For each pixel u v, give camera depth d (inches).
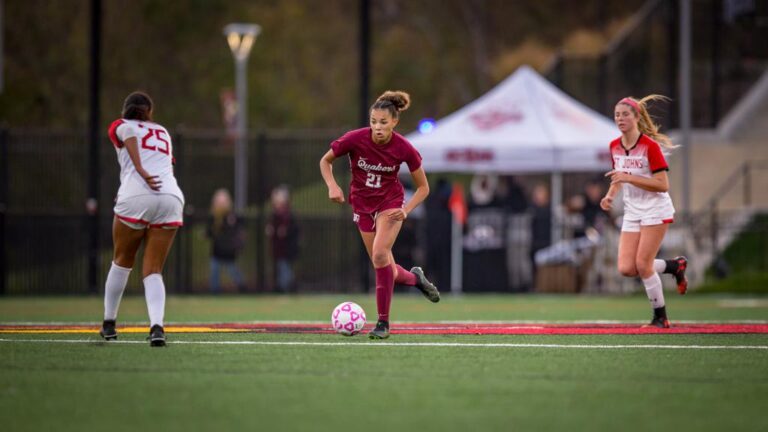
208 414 866.8
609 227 3056.1
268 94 5940.0
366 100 3002.0
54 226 3058.6
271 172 3597.4
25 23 5300.2
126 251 1325.0
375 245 1366.9
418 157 1359.5
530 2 6668.3
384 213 1364.4
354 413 869.8
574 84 4421.8
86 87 5374.0
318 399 931.3
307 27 6264.8
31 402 917.2
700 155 3956.7
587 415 865.5
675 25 4274.1
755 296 2883.9
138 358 1185.4
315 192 3631.9
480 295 2992.1
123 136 1280.8
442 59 6525.6
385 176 1355.8
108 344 1328.7
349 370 1096.2
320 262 3233.3
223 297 2938.0
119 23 5634.8
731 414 874.1
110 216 3068.4
